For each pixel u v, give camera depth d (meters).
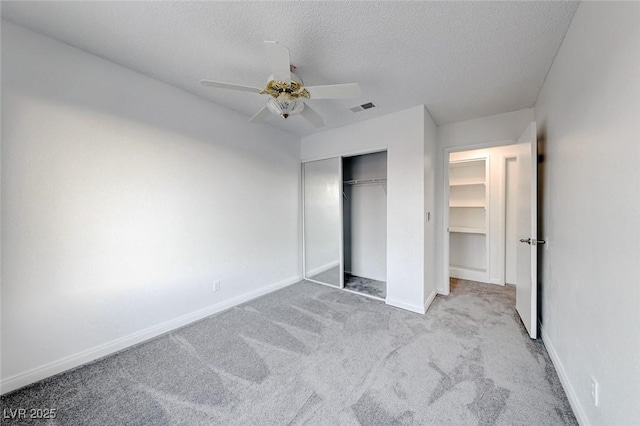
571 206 1.53
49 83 1.70
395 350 2.02
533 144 2.14
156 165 2.25
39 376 1.67
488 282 3.79
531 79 2.15
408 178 2.80
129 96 2.08
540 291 2.29
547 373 1.72
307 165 3.89
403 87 2.31
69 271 1.80
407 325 2.44
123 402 1.50
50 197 1.71
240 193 3.00
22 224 1.61
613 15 1.06
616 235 1.03
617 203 1.03
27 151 1.62
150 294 2.23
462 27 1.55
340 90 1.76
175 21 1.54
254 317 2.63
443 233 3.28
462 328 2.37
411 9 1.42
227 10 1.45
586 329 1.29
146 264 2.20
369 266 4.11
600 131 1.17
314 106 2.72
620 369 0.99
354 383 1.65
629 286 0.94
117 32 1.65
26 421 1.37
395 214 2.91
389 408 1.44
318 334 2.28
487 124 2.98
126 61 1.97
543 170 2.24
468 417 1.38
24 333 1.62
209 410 1.45
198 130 2.57
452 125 3.21
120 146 2.03
